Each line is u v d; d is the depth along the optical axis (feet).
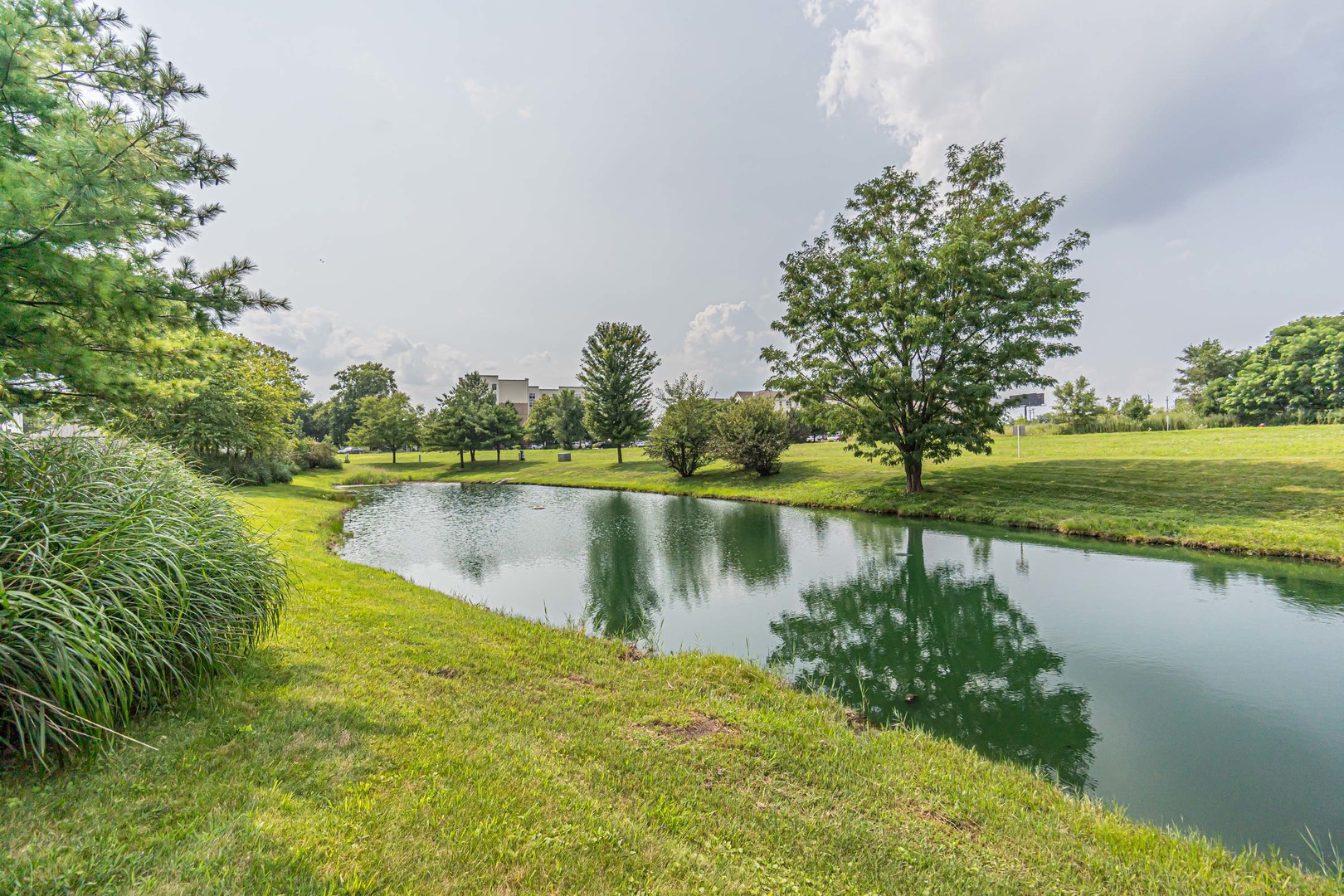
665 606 29.89
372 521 61.36
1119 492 48.67
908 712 17.75
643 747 12.31
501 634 20.65
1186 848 10.32
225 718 11.14
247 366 73.15
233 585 13.98
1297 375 117.60
